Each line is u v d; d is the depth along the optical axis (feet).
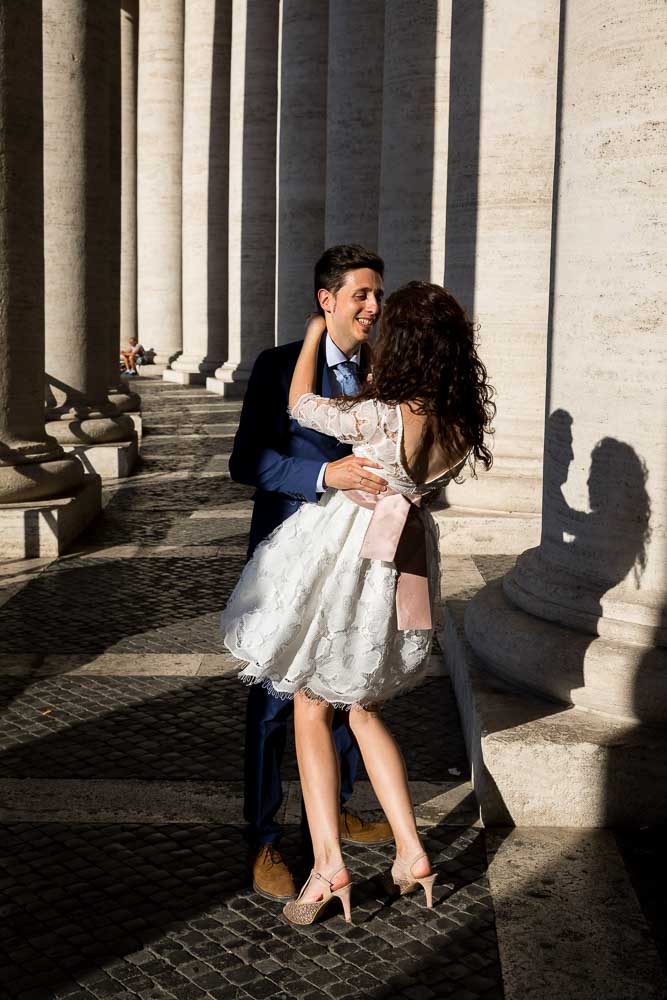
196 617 26.50
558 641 16.70
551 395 17.84
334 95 52.11
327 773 12.66
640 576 16.39
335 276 12.83
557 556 17.76
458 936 12.47
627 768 15.05
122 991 11.37
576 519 17.22
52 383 49.47
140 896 13.37
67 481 36.06
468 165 31.73
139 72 117.91
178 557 33.19
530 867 14.08
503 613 18.20
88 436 49.03
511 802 15.24
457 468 12.44
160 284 119.14
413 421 11.75
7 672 22.25
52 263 47.60
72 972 11.72
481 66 31.01
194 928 12.64
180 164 117.91
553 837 14.97
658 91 15.39
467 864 14.19
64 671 22.29
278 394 13.24
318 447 13.28
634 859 14.33
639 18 15.44
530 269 31.63
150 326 120.37
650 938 12.41
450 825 15.35
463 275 32.42
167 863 14.24
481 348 32.40
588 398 16.72
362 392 12.00
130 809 15.84
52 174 46.44
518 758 15.14
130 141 111.86
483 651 18.20
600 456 16.61
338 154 52.13
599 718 15.99
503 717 16.02
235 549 34.35
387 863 14.25
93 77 45.83
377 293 12.87
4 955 12.06
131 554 33.58
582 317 16.67
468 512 32.35
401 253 39.17
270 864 13.60
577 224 16.65
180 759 17.72
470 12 31.14
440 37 37.55
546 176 30.91
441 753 17.95
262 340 92.48
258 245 91.20
